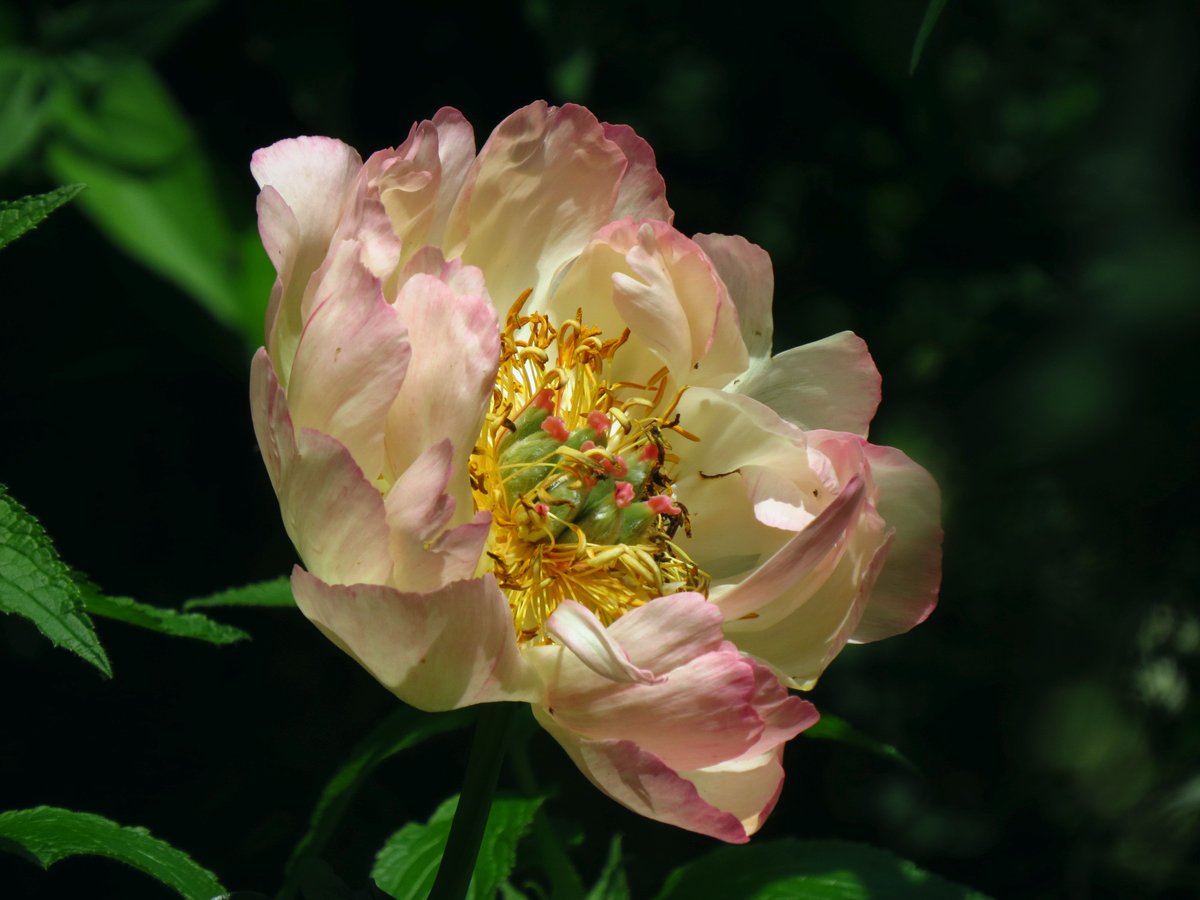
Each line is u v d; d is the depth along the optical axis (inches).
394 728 23.2
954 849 34.9
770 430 23.0
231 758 29.6
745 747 21.3
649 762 20.9
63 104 27.8
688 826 21.1
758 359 23.7
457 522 21.4
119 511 30.1
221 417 30.5
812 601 22.7
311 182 21.6
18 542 20.3
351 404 21.1
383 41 30.6
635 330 23.2
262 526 30.7
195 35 29.7
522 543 23.2
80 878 28.1
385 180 22.0
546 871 23.9
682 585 23.2
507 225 23.4
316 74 29.8
